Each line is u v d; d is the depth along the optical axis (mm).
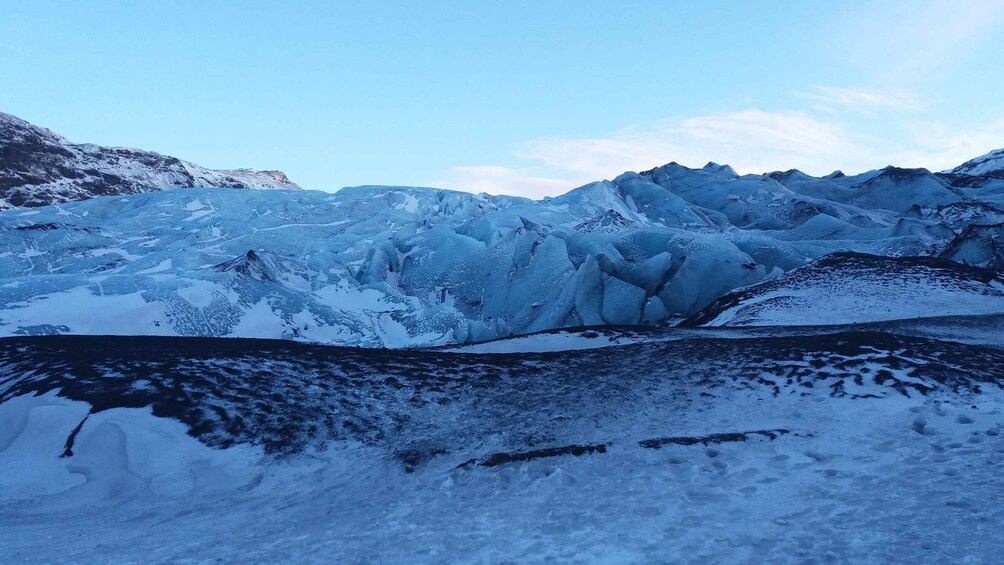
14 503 7984
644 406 10828
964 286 26578
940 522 5547
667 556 5387
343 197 64250
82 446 9164
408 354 14828
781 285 29844
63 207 60000
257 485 8523
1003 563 4668
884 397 9914
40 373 11562
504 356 14875
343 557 5895
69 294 29703
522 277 39500
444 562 5633
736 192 65500
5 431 9750
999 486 6250
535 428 9969
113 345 14875
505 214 50469
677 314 35719
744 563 5129
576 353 15227
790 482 7066
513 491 7523
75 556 6102
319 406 10852
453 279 42094
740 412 10117
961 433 8211
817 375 11172
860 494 6488
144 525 7168
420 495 7641
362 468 8836
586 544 5789
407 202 63656
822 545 5344
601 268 36625
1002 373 10664
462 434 9859
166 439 9352
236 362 12859
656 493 7039
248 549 6223
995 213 53000
